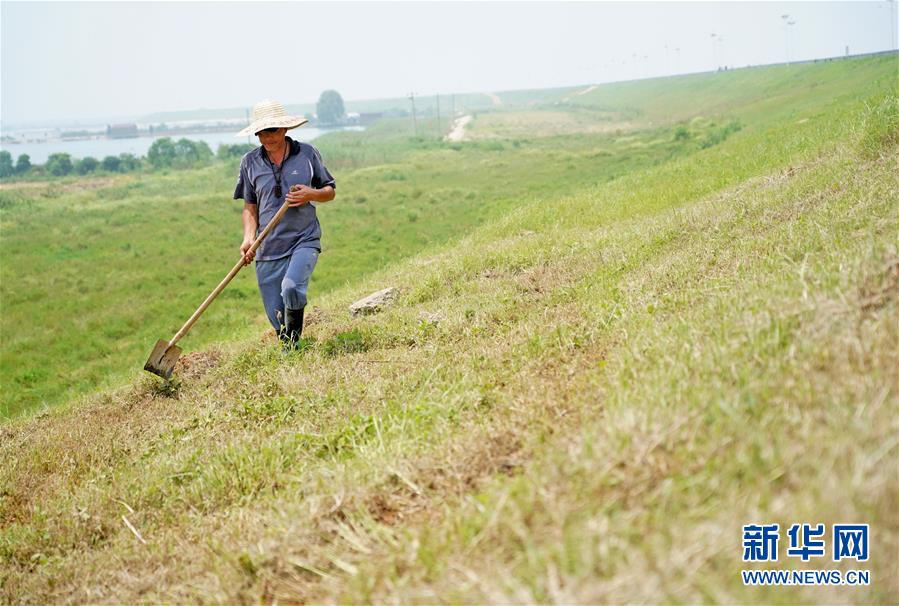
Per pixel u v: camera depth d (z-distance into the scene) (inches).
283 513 143.6
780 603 80.8
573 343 197.6
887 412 98.3
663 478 103.9
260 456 184.7
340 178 1758.1
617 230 417.7
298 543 129.0
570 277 308.0
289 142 280.2
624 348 168.2
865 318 130.0
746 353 132.0
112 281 922.7
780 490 94.7
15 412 538.9
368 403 202.5
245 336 441.1
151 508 181.0
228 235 1168.2
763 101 2033.7
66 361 670.5
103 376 598.9
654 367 146.6
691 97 3791.8
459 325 264.4
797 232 233.5
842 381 111.1
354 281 789.2
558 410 149.2
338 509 136.6
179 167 2407.7
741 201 350.9
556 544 95.3
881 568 82.8
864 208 227.8
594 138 2426.2
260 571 125.7
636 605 83.1
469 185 1465.3
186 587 136.1
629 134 2329.0
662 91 4936.0
